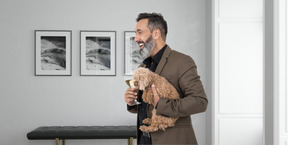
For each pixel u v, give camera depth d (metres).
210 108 4.24
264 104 2.62
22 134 4.50
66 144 4.49
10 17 4.50
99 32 4.54
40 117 4.52
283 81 2.34
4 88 4.49
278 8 2.35
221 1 4.06
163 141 1.58
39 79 4.52
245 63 4.06
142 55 1.70
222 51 4.07
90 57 4.54
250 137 4.05
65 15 4.54
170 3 4.61
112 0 4.57
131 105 1.76
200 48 4.61
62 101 4.54
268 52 2.52
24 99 4.51
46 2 4.52
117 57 4.57
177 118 1.58
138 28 1.68
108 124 4.56
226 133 4.06
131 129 4.11
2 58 4.49
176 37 4.61
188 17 4.61
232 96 4.06
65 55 4.52
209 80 4.32
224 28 4.07
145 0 4.59
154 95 1.53
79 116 4.54
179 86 1.63
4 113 4.49
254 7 4.06
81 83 4.55
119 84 4.57
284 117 2.34
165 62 1.66
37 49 4.50
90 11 4.55
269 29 2.50
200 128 4.61
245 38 4.06
